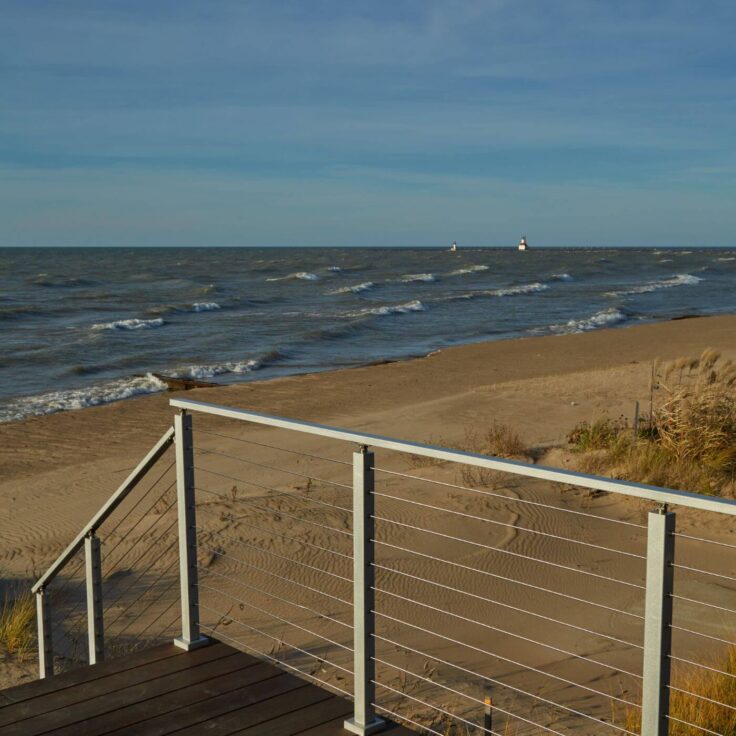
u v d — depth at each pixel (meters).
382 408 18.61
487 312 45.97
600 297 55.91
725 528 9.02
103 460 14.70
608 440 12.41
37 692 3.91
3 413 19.88
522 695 5.71
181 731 3.54
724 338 30.86
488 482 11.10
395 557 8.59
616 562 8.32
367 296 57.81
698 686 4.93
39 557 9.52
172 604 7.72
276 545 9.10
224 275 87.50
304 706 3.73
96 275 85.19
